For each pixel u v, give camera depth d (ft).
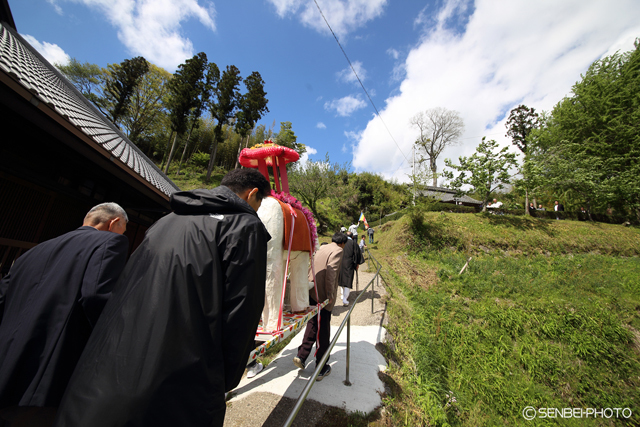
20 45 15.72
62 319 3.63
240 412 7.75
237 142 125.70
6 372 3.33
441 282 30.27
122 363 2.31
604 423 16.05
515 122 91.30
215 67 103.40
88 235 4.33
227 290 2.91
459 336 20.38
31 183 10.26
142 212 19.25
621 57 62.80
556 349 20.52
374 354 12.19
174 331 2.45
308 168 74.74
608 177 57.47
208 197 3.25
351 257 19.63
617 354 19.99
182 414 2.39
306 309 7.14
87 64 97.81
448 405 12.46
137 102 104.27
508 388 17.02
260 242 3.27
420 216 43.11
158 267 2.70
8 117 7.81
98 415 2.10
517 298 26.50
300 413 7.88
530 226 46.01
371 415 8.34
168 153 116.26
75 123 8.54
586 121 59.62
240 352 2.88
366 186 105.81
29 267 3.95
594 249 42.96
